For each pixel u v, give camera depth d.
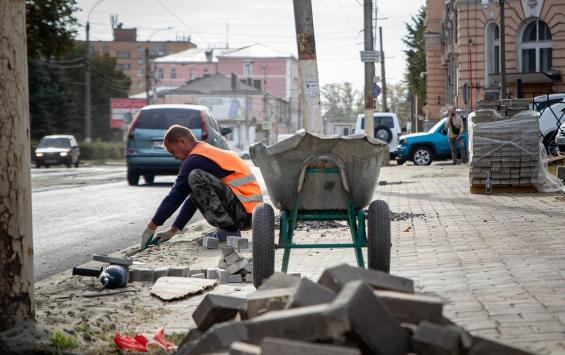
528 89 54.41
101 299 9.00
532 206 17.11
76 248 14.05
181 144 11.61
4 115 6.92
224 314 5.97
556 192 20.47
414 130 92.50
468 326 6.57
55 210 20.73
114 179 36.69
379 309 4.48
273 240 8.55
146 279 10.03
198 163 11.43
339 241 13.01
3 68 6.89
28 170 7.12
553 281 8.43
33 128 99.75
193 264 11.38
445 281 8.70
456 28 61.88
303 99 18.30
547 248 10.88
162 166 28.47
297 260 11.01
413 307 4.89
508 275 8.90
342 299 4.38
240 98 151.88
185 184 11.27
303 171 8.37
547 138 33.75
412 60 89.56
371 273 5.42
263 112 157.00
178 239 14.48
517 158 20.62
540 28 54.41
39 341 6.82
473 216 15.56
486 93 54.78
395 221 15.34
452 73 63.97
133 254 12.08
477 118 21.22
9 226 6.97
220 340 4.88
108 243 14.65
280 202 8.59
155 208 21.09
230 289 9.40
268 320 4.60
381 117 49.91
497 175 20.84
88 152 85.56
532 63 54.81
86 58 84.12
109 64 128.38
